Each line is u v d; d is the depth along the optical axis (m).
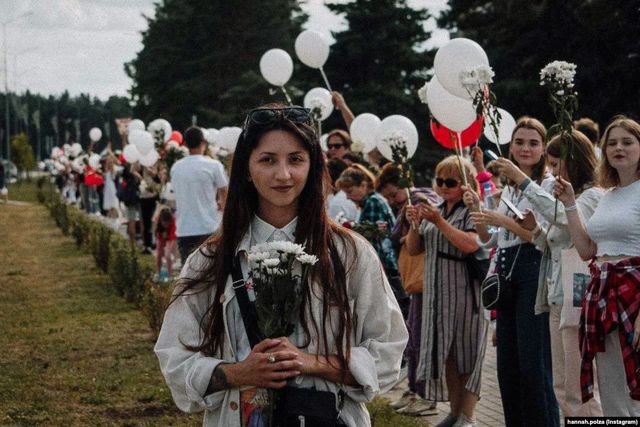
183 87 54.31
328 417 2.85
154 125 15.48
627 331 4.62
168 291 9.35
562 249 5.23
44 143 122.19
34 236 24.73
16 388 7.67
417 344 7.01
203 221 10.55
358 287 2.98
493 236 6.19
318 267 2.93
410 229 6.58
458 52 5.96
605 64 28.55
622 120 4.82
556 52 29.80
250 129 2.98
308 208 2.99
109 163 28.05
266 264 2.79
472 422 6.36
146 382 7.86
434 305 6.32
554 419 5.43
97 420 6.75
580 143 5.39
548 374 5.42
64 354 9.08
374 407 6.96
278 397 2.85
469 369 6.30
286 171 2.92
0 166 47.62
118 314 11.45
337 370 2.86
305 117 3.01
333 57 38.50
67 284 14.50
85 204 33.47
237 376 2.81
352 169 8.34
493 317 6.82
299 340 2.89
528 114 29.83
